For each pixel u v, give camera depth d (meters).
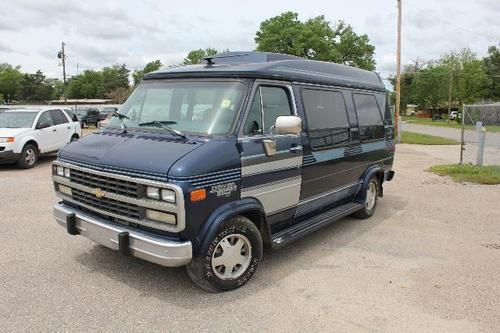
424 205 8.66
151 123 4.95
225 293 4.55
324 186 6.14
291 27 47.03
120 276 4.89
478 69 73.56
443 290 4.70
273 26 47.94
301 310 4.22
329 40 48.56
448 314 4.18
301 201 5.66
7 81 105.56
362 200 7.29
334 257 5.66
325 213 6.43
